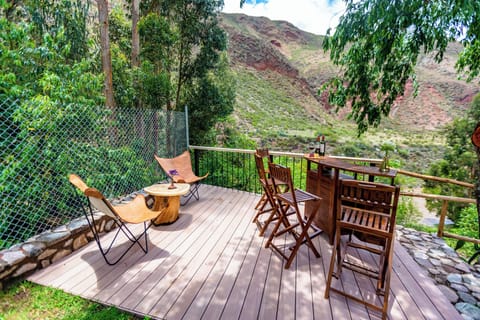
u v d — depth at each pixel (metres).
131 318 1.56
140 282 1.89
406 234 3.02
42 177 2.62
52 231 2.26
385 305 1.56
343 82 2.86
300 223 2.17
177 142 4.77
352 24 2.33
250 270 2.08
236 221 3.13
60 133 2.78
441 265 2.34
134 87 5.22
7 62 3.25
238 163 6.84
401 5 2.06
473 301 1.83
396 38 2.36
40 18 4.75
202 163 6.08
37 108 2.55
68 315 1.57
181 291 1.80
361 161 3.50
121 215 2.30
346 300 1.74
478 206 1.65
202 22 6.50
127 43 6.85
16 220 2.40
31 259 1.93
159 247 2.44
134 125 3.71
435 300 1.78
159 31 5.35
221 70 8.22
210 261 2.21
